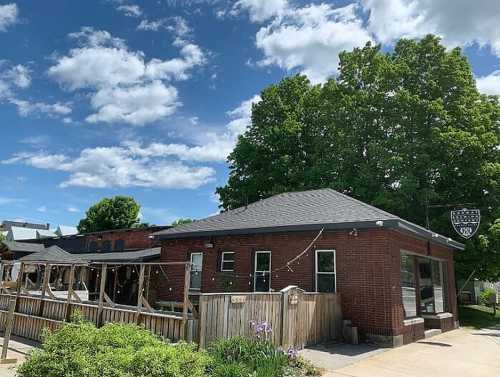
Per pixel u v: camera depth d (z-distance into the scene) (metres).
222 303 9.77
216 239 18.50
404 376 9.37
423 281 17.50
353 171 27.86
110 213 55.91
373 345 13.27
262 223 17.09
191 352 6.80
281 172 32.75
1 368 8.96
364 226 14.19
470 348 13.59
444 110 25.14
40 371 6.15
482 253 22.94
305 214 16.69
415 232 15.16
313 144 32.72
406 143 25.44
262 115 36.06
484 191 24.48
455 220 21.12
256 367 8.48
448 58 26.48
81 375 5.91
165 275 18.81
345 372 9.47
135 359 6.11
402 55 28.97
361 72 29.95
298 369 9.20
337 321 13.92
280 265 16.28
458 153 24.52
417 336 15.23
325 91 31.19
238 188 34.47
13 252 40.09
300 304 12.22
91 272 26.44
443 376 9.55
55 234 72.50
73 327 7.19
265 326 9.95
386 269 13.81
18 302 14.82
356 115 28.38
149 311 11.19
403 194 23.86
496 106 27.38
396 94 26.00
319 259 15.45
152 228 30.59
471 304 34.34
